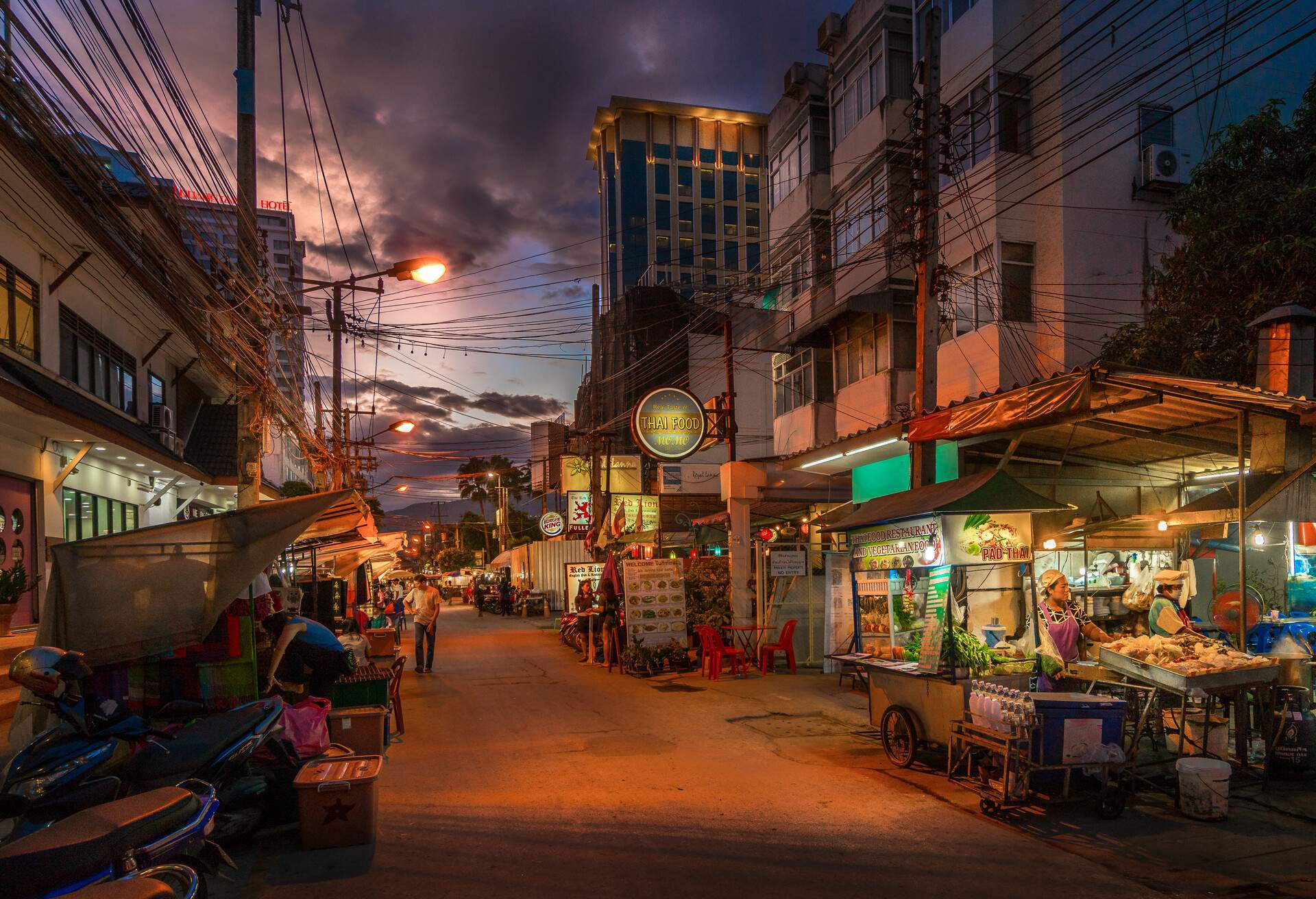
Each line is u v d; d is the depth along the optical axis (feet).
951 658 22.29
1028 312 56.34
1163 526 29.48
